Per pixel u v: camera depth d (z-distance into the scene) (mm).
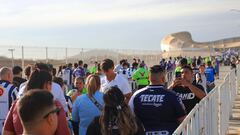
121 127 4645
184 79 7801
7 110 6840
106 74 7918
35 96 2807
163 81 5910
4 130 4637
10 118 4613
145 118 5770
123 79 7965
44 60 26016
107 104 4727
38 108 2775
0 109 6840
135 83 18328
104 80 8008
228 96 13945
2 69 7027
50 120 2840
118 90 4801
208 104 7812
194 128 5746
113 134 4656
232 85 17594
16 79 9312
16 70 9414
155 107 5719
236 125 13539
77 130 6363
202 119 6820
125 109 4738
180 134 4254
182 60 9570
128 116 4703
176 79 7812
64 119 4234
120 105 4727
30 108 2768
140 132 4793
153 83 5867
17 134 4496
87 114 6113
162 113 5699
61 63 28500
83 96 6211
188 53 100875
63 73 19375
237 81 23766
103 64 7914
